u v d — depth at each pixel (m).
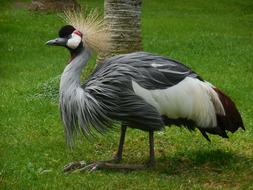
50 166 11.36
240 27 33.03
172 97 10.49
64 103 10.54
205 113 10.71
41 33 28.73
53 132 13.63
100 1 39.91
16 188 10.06
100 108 10.35
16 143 12.79
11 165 11.22
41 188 10.05
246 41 28.30
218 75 20.25
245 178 10.76
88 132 10.52
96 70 10.78
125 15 16.84
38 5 34.56
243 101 16.67
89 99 10.38
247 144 12.89
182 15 36.78
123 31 16.92
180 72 10.66
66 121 10.59
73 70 10.61
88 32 10.78
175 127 13.80
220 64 22.50
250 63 22.91
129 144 12.81
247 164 11.48
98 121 10.48
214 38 28.73
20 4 37.97
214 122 10.88
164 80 10.49
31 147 12.48
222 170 11.16
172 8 39.28
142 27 31.55
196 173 10.99
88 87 10.49
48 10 34.25
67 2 34.56
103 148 12.56
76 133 10.64
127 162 11.62
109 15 16.97
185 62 22.70
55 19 32.41
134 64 10.50
